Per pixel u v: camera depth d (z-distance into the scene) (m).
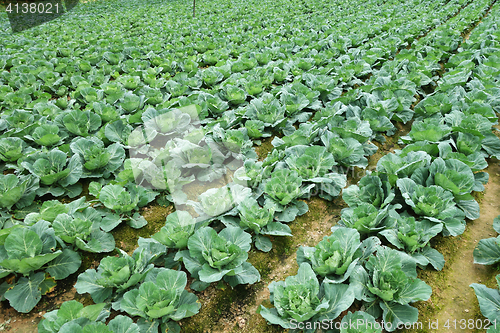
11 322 3.85
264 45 13.13
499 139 6.46
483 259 4.44
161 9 25.64
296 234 5.22
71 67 10.44
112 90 8.71
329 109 7.61
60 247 4.56
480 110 7.27
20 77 9.60
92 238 4.73
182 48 12.79
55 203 5.00
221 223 5.21
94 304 3.81
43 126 6.63
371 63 10.81
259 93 8.72
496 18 17.56
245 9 23.19
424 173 5.37
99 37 16.09
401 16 19.48
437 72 11.36
